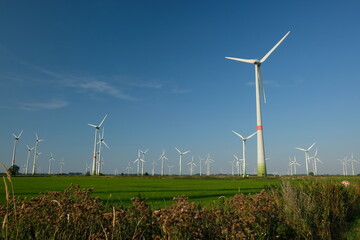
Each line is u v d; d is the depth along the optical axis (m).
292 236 8.93
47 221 5.45
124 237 5.69
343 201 13.79
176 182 49.78
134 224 6.08
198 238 5.79
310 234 9.16
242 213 7.80
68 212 5.74
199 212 6.44
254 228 7.54
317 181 15.37
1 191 26.19
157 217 5.94
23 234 5.22
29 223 5.40
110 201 17.33
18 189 28.81
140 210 6.34
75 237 5.41
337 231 11.22
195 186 36.03
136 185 38.78
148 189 30.27
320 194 13.81
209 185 38.78
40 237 5.34
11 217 5.68
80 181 51.84
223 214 7.16
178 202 6.96
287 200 11.06
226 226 6.62
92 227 5.71
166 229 5.56
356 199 16.23
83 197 6.96
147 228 6.09
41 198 6.39
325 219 10.26
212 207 8.31
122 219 5.83
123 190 28.48
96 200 6.64
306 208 10.98
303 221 9.55
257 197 8.59
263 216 8.11
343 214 12.62
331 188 14.28
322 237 9.65
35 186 34.03
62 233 5.43
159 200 18.23
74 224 5.55
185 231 5.69
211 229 6.48
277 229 8.34
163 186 36.38
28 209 5.49
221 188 31.81
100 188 31.95
